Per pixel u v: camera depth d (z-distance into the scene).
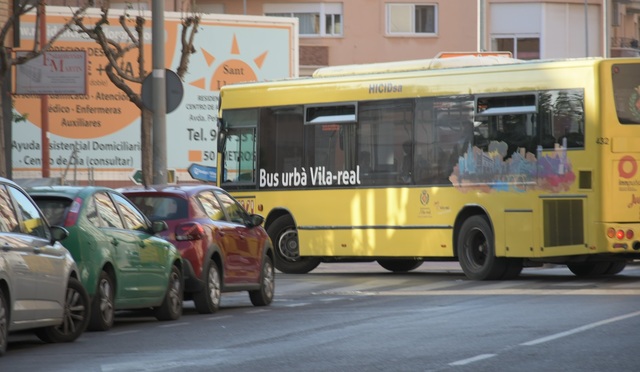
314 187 34.34
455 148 31.41
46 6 48.41
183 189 24.34
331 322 20.97
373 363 15.27
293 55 51.53
